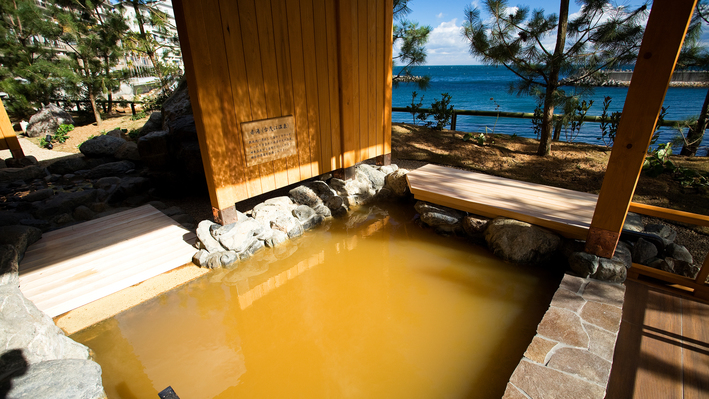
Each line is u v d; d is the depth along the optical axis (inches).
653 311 106.0
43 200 193.9
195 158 196.1
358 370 94.9
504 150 266.5
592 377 80.3
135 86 710.5
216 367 97.0
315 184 190.1
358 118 193.5
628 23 193.6
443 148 280.2
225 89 133.7
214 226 146.0
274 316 118.2
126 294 122.4
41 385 74.9
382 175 214.8
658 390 81.0
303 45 156.6
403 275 137.8
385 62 199.5
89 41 445.4
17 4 424.2
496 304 118.8
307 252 156.2
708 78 197.9
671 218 114.2
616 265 115.3
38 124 415.2
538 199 157.8
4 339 81.3
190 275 134.4
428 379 91.0
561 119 233.8
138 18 470.6
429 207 170.1
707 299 110.5
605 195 112.5
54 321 109.1
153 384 91.0
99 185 210.7
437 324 110.9
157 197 203.9
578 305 104.2
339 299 125.5
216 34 125.9
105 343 103.5
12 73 438.3
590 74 216.5
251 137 147.4
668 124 237.3
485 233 153.6
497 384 88.7
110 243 149.0
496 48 231.6
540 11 221.8
